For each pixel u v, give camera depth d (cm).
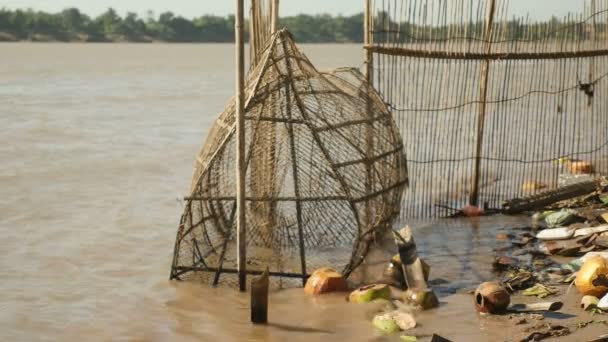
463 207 1427
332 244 1195
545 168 1612
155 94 4425
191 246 1130
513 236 1269
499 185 1491
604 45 1445
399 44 1277
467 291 1040
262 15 1241
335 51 18950
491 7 1324
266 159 1177
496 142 1966
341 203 1135
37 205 1611
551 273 1072
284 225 1212
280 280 1085
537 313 938
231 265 1134
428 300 979
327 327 942
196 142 2480
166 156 2202
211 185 1123
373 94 1179
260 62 1131
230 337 932
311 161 1136
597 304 939
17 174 1914
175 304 1041
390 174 1154
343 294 1038
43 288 1125
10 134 2572
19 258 1262
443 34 1310
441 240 1270
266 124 1147
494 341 866
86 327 986
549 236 1225
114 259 1255
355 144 1084
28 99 3928
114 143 2428
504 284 1044
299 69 1100
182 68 8531
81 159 2133
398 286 1057
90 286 1130
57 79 5788
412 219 1392
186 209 1094
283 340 914
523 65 1873
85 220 1499
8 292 1109
